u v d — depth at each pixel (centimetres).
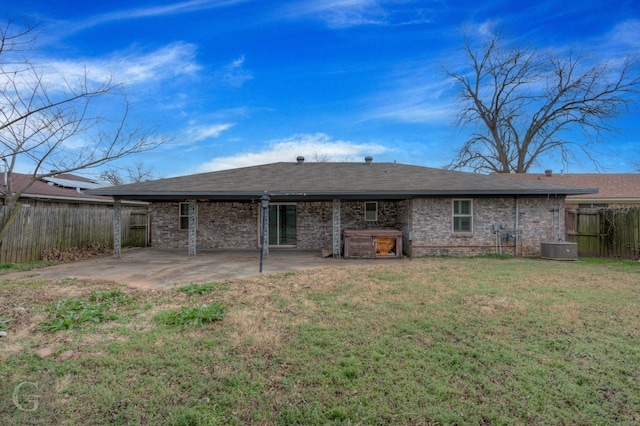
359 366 323
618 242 1080
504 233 1145
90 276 782
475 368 320
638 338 391
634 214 1043
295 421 247
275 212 1401
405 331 413
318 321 449
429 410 259
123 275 795
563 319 455
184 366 324
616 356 346
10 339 389
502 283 678
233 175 1270
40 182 1545
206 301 553
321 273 808
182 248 1396
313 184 1124
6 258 944
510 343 377
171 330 415
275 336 397
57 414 254
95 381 299
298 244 1382
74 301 525
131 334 404
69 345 372
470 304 527
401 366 325
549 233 1150
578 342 379
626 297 567
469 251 1148
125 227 1419
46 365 325
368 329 419
